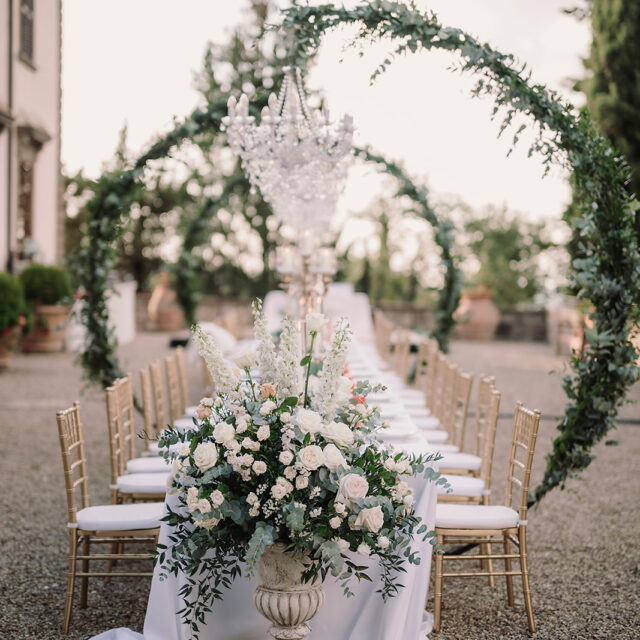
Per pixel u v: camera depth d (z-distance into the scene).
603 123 9.99
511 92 4.20
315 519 2.76
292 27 4.23
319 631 3.31
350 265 21.20
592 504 5.65
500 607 3.86
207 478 2.74
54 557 4.42
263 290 19.34
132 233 21.91
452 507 3.75
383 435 3.79
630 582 4.17
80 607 3.79
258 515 2.79
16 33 13.52
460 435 4.95
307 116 5.38
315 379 3.22
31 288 13.25
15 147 13.52
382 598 3.28
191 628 3.08
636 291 4.28
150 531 3.56
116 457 4.09
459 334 19.06
